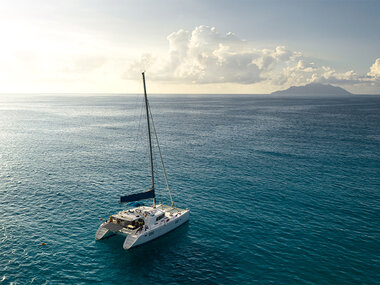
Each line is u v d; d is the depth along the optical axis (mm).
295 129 108250
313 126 117375
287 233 30750
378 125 120625
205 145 77688
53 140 84500
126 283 22656
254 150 71125
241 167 56031
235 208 37375
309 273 23797
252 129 108688
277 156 64750
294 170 54000
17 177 48531
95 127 115375
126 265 25078
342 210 36562
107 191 43250
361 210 36531
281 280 22953
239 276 23594
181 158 63219
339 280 22875
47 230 30609
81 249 27312
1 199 38781
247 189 44188
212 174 51781
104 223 29391
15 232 29859
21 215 34031
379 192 42844
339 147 74688
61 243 28156
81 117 159000
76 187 44469
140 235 27391
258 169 54688
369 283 22484
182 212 33500
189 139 87250
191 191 43594
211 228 32094
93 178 49219
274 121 137500
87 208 36781
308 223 33031
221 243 28953
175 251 27484
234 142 81875
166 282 22859
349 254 26609
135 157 64875
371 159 62156
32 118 149875
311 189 44062
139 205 32656
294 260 25734
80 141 83750
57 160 60844
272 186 45500
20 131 101312
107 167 56312
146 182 47906
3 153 66250
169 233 30891
